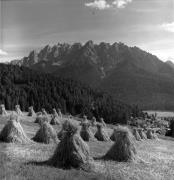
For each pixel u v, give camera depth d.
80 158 17.45
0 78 139.25
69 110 137.50
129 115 147.75
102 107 136.75
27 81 152.75
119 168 19.59
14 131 24.12
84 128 35.09
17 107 63.69
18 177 13.87
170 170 21.81
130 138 23.02
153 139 56.97
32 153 20.59
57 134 30.72
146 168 21.11
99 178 15.99
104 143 34.12
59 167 17.02
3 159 17.27
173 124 90.88
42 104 124.06
